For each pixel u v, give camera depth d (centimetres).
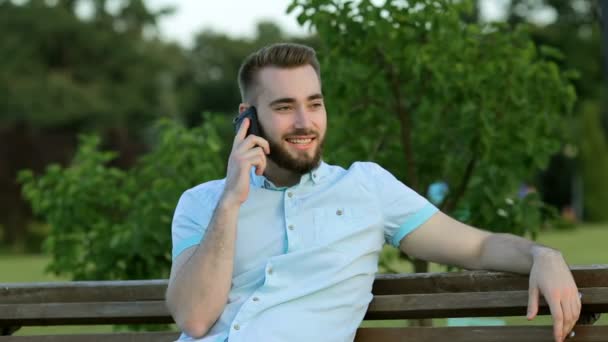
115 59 4747
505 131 595
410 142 605
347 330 348
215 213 340
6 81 4422
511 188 596
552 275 323
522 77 595
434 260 359
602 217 4384
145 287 378
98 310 379
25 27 4519
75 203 638
